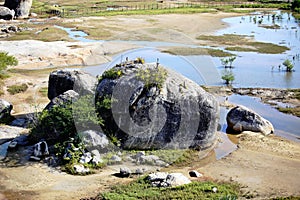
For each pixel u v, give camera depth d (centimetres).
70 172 1405
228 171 1457
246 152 1648
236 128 1889
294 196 1249
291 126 2000
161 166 1448
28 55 3116
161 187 1277
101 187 1294
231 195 1201
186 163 1501
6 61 2712
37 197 1238
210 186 1282
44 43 3516
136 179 1347
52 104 1716
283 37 4281
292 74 2905
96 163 1447
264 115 2139
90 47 3491
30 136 1661
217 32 4534
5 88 2408
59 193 1259
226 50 3625
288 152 1675
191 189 1248
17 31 4369
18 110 2083
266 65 3148
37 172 1408
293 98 2406
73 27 4659
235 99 2353
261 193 1279
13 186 1309
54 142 1608
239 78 2769
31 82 2570
